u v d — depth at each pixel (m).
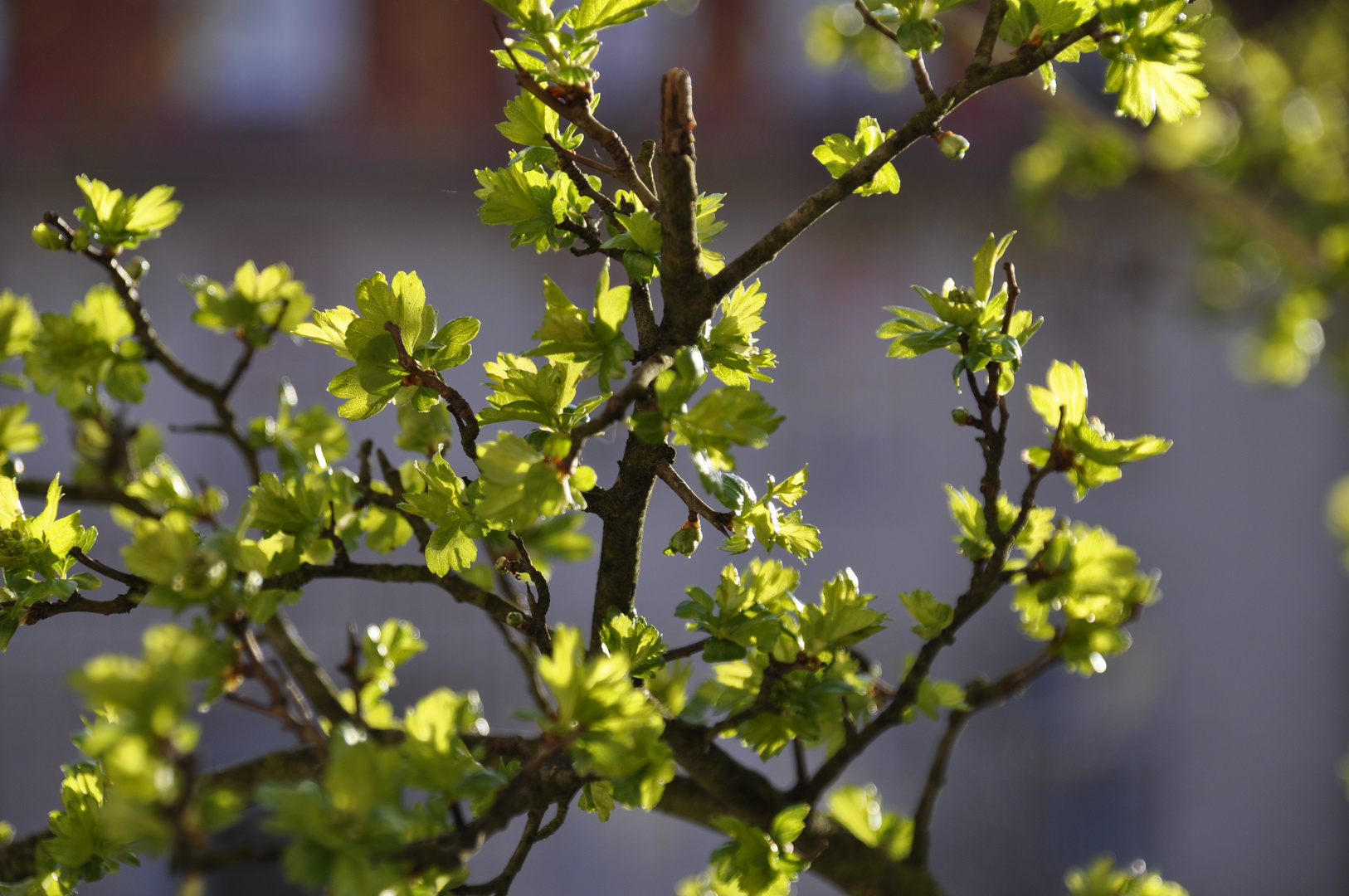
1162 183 3.03
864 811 1.44
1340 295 3.02
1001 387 1.35
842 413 5.91
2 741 4.71
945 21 2.62
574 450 1.29
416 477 1.40
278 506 1.35
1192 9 1.51
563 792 1.33
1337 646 6.18
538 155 1.34
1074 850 5.77
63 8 5.52
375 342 1.32
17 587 1.34
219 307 1.44
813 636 1.35
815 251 5.80
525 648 1.44
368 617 4.85
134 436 1.50
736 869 1.33
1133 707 5.97
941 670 5.60
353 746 1.26
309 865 1.25
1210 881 6.01
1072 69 3.59
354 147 5.42
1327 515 6.18
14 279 5.25
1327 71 3.41
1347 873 6.09
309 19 5.73
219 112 5.63
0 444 1.43
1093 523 5.99
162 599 1.29
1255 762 6.10
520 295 5.61
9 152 5.17
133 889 4.62
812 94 5.87
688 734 1.37
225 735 4.67
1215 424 6.16
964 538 1.38
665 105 1.31
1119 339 6.10
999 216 5.73
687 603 1.34
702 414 1.29
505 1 1.32
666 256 1.32
